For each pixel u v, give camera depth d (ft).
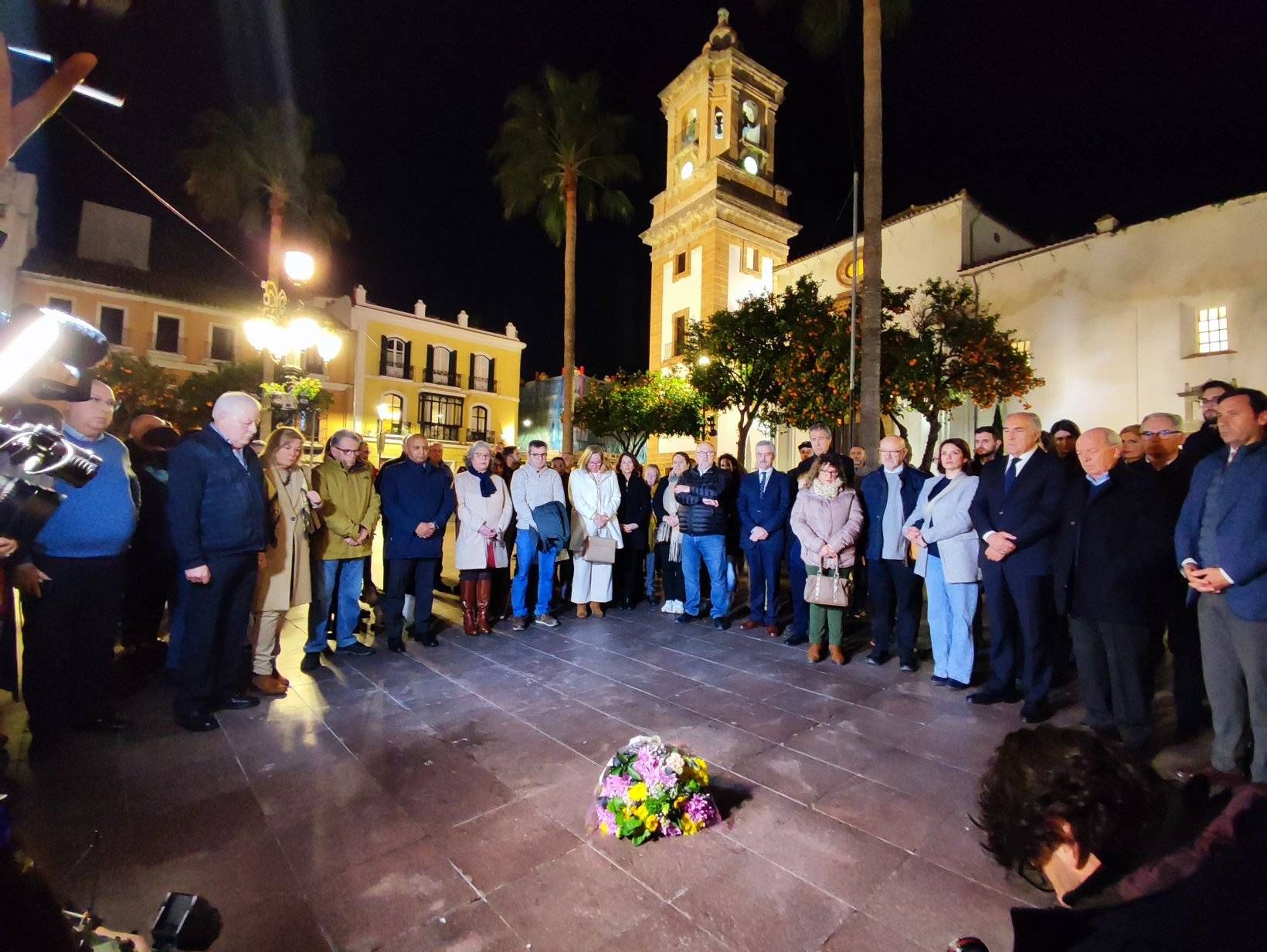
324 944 6.76
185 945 3.83
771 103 94.63
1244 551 9.72
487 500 19.97
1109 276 50.67
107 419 11.69
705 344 52.26
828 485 18.08
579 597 22.77
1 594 10.03
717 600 21.66
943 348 46.24
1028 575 13.52
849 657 18.04
